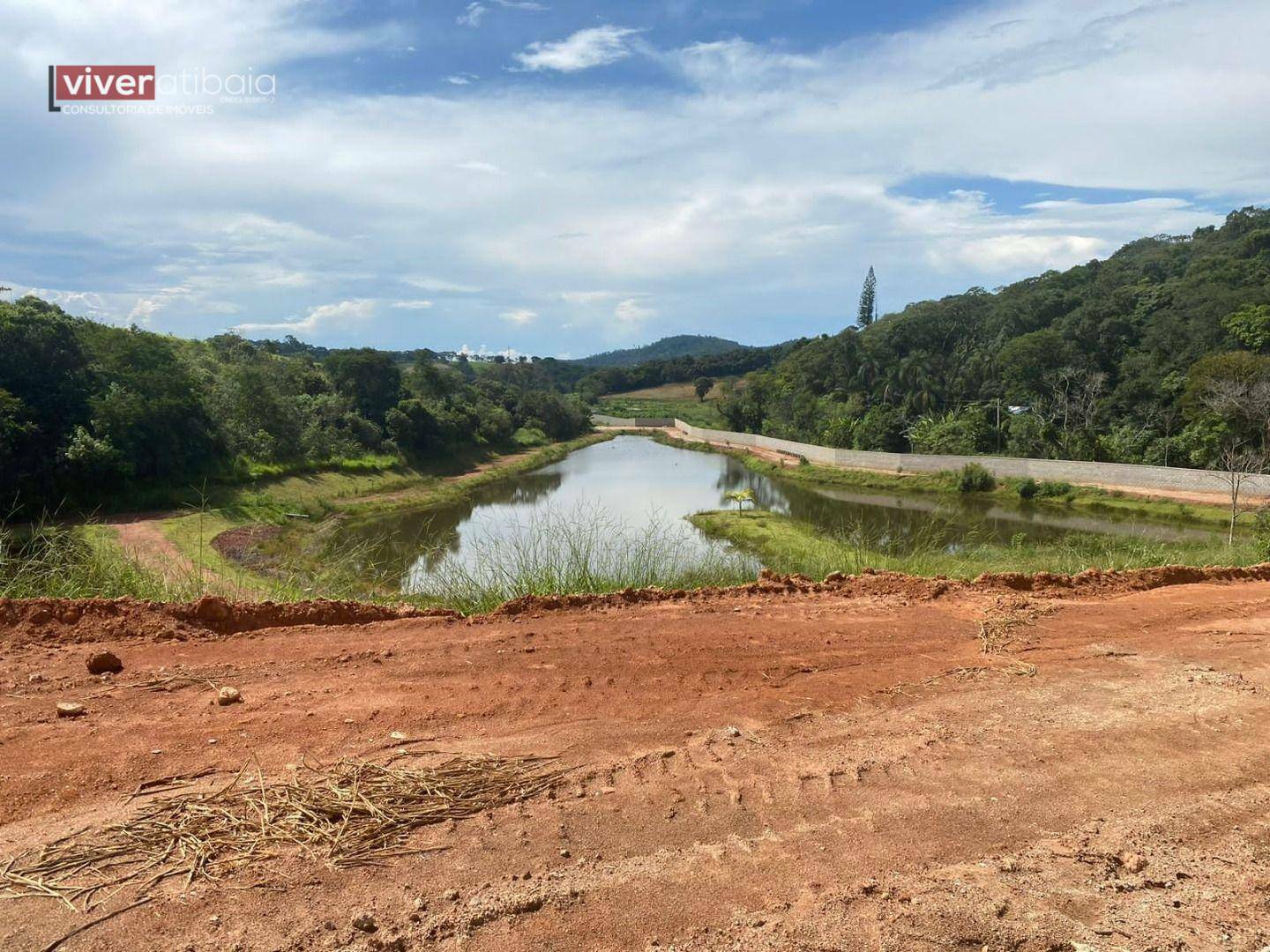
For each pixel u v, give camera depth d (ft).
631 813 10.65
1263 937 8.62
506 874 9.19
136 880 8.71
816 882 9.31
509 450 181.16
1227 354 111.34
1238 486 86.69
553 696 14.65
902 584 24.59
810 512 102.22
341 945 7.86
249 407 104.53
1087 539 58.44
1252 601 24.14
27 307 78.38
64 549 24.09
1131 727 14.21
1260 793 11.96
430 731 12.89
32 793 10.31
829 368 210.38
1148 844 10.49
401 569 45.47
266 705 13.65
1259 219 226.79
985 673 16.94
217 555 53.36
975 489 119.03
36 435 69.46
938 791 11.67
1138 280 205.57
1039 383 156.97
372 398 141.90
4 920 7.95
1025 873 9.71
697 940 8.25
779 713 14.34
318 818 10.01
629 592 22.44
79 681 14.46
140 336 89.51
